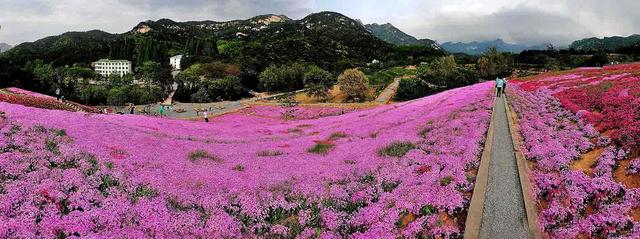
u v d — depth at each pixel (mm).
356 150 30484
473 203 17859
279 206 20250
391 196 20312
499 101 47438
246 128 48531
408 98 112250
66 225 15242
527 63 198125
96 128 30125
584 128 28359
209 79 177875
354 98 120188
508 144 27516
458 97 57938
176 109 113812
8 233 14008
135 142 28344
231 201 20156
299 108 89375
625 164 20250
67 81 172375
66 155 22078
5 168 19062
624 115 27422
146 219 16969
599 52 175125
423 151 27500
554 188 19359
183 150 29109
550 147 24938
